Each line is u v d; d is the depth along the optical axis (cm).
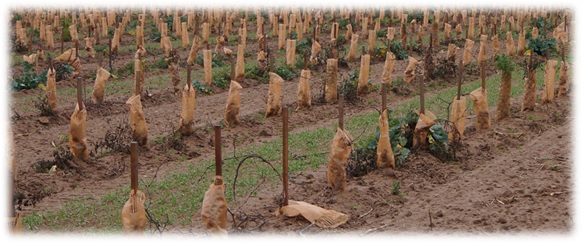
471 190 1415
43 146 1872
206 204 1091
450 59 2891
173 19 4728
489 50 3803
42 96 2442
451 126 1633
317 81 2822
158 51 3700
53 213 1345
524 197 1360
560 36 3750
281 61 3275
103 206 1385
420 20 5031
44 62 3177
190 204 1371
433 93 2578
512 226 1205
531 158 1648
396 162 1540
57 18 4588
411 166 1541
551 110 2150
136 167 1052
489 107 2241
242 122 2062
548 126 1972
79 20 5028
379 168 1514
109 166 1645
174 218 1305
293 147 1811
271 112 2145
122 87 2652
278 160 1678
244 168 1614
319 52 3064
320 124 2117
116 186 1533
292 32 4006
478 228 1203
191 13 4722
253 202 1364
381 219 1260
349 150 1367
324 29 4594
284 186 1250
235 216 1263
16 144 1864
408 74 2680
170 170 1647
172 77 2505
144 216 1068
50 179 1540
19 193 1405
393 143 1585
